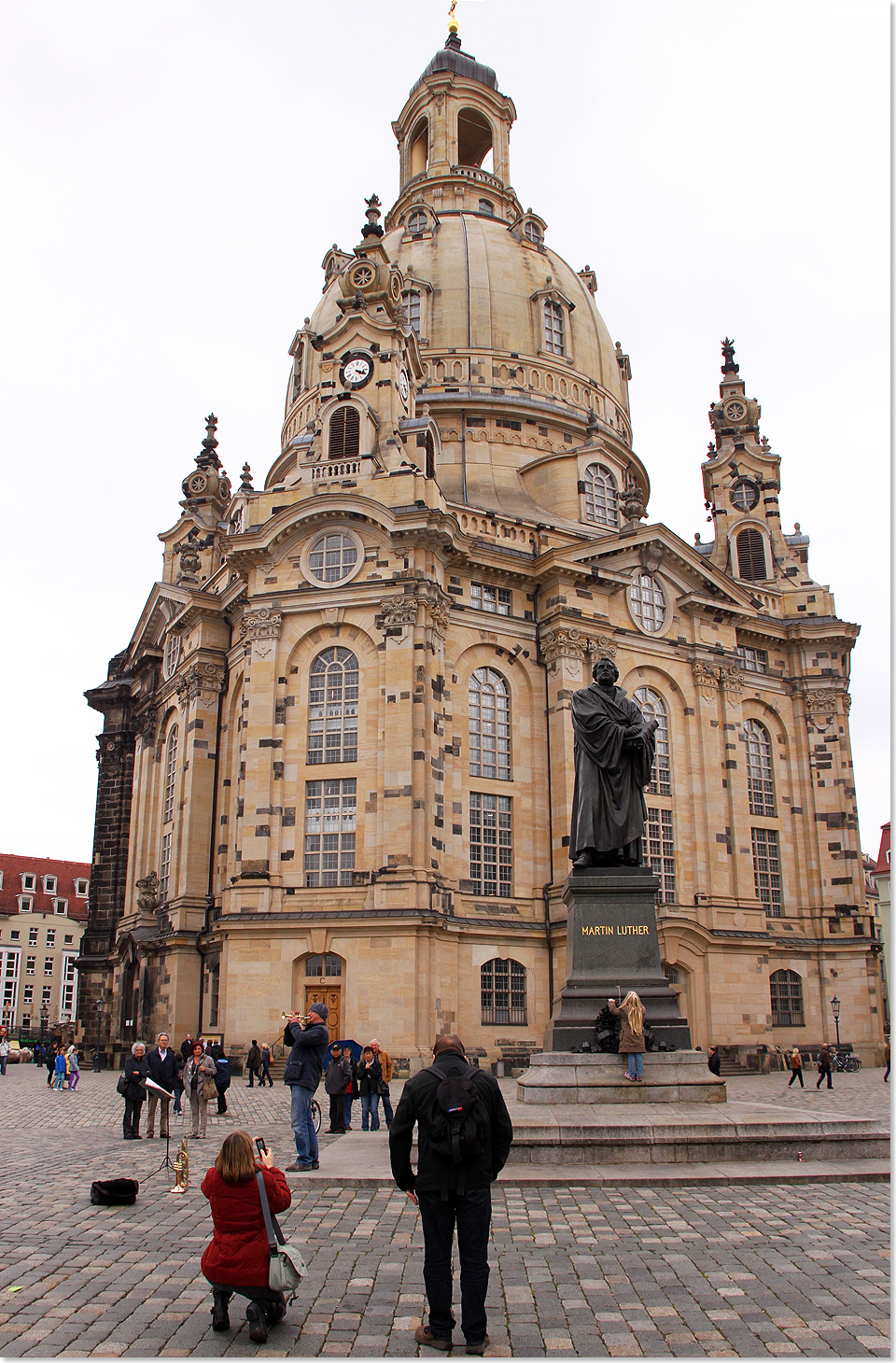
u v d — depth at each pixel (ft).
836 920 220.43
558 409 242.78
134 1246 48.78
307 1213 55.52
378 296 203.62
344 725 176.76
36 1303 40.06
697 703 211.00
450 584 190.19
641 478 267.18
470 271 251.80
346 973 161.99
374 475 185.88
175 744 227.61
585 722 84.02
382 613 176.76
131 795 266.77
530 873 185.98
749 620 224.33
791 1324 37.19
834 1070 200.34
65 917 423.23
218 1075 111.45
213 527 265.54
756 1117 67.97
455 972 170.30
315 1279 43.01
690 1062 75.00
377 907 163.02
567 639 192.75
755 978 199.72
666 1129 65.16
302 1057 69.15
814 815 226.99
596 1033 76.28
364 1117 98.58
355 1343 35.73
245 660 187.93
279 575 184.65
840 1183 60.54
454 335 245.86
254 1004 164.45
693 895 201.46
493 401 236.02
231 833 199.72
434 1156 36.47
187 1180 63.87
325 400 195.62
